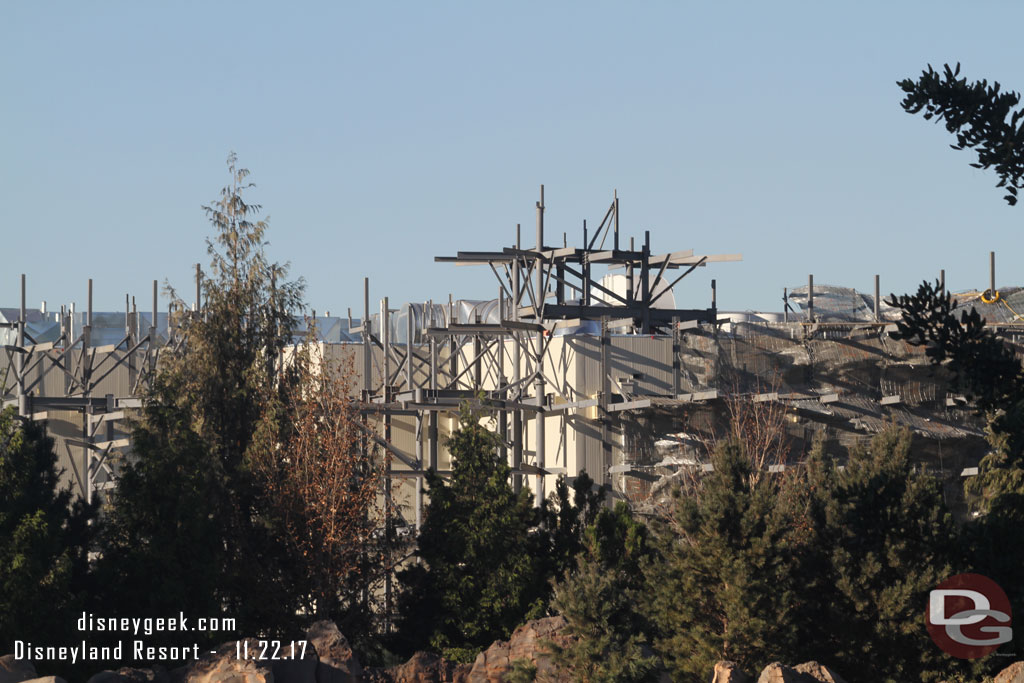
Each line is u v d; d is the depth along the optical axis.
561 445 189.12
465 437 140.12
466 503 137.38
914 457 183.00
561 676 105.81
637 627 118.56
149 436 130.75
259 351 159.50
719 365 179.62
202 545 129.00
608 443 178.88
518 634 111.94
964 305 192.25
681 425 181.88
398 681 110.06
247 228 164.88
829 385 184.00
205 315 162.25
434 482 140.38
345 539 140.88
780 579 114.50
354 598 143.38
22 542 115.19
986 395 93.06
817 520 122.00
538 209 198.50
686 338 183.88
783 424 180.00
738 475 119.69
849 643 114.19
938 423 185.00
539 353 182.62
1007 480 123.44
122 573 126.38
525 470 176.12
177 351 162.88
